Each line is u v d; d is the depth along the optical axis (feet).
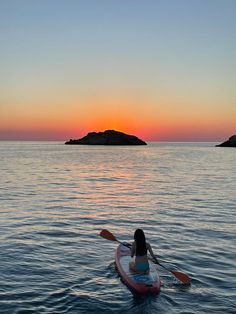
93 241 39.86
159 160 222.28
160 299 25.17
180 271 30.71
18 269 30.63
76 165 172.14
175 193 80.74
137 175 125.18
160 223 49.57
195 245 38.52
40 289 26.66
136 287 26.16
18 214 54.54
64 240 40.04
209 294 26.13
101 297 25.39
